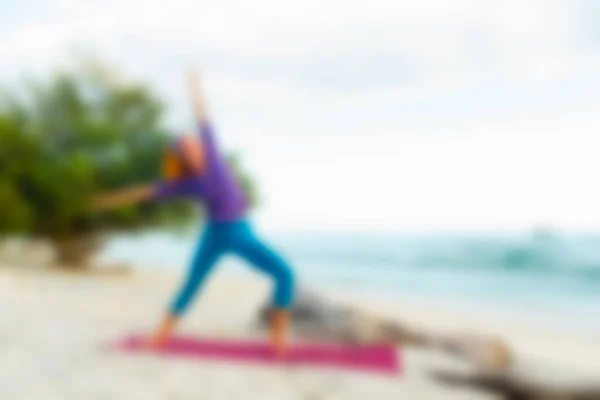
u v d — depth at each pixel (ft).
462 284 91.25
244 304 33.17
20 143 56.95
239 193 17.38
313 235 360.69
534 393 15.89
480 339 19.48
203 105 17.19
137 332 21.01
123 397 13.24
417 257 141.49
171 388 14.15
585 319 45.37
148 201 58.95
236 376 15.49
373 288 78.02
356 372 16.51
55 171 56.18
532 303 63.67
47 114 63.00
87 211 56.70
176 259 154.92
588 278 94.53
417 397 14.71
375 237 284.00
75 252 61.36
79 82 63.26
